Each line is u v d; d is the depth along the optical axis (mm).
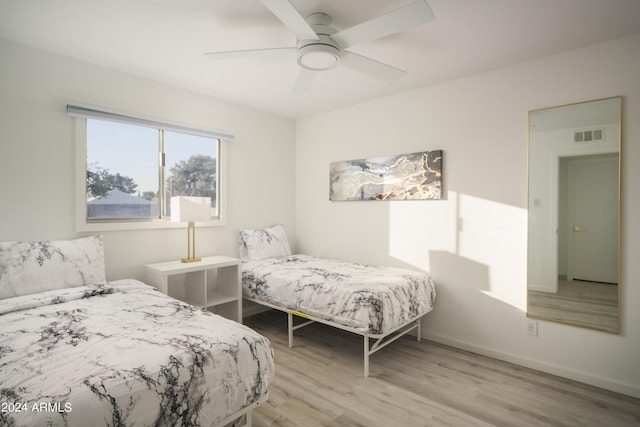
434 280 3119
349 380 2350
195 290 3021
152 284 2758
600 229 2320
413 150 3260
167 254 3100
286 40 2271
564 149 2453
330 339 3113
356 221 3713
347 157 3797
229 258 3287
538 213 2572
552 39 2252
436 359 2711
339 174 3832
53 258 2160
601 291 2316
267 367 1619
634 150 2203
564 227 2463
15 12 1939
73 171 2561
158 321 1696
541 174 2555
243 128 3725
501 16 1964
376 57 2525
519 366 2604
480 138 2852
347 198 3754
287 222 4246
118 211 2832
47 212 2441
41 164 2418
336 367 2549
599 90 2316
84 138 2609
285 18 1651
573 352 2414
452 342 2982
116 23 2066
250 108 3797
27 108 2357
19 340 1434
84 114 2562
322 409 1992
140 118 2865
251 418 1776
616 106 2258
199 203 2982
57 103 2482
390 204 3432
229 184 3605
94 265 2332
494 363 2650
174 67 2721
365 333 2348
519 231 2660
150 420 1178
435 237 3115
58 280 2117
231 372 1455
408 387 2262
